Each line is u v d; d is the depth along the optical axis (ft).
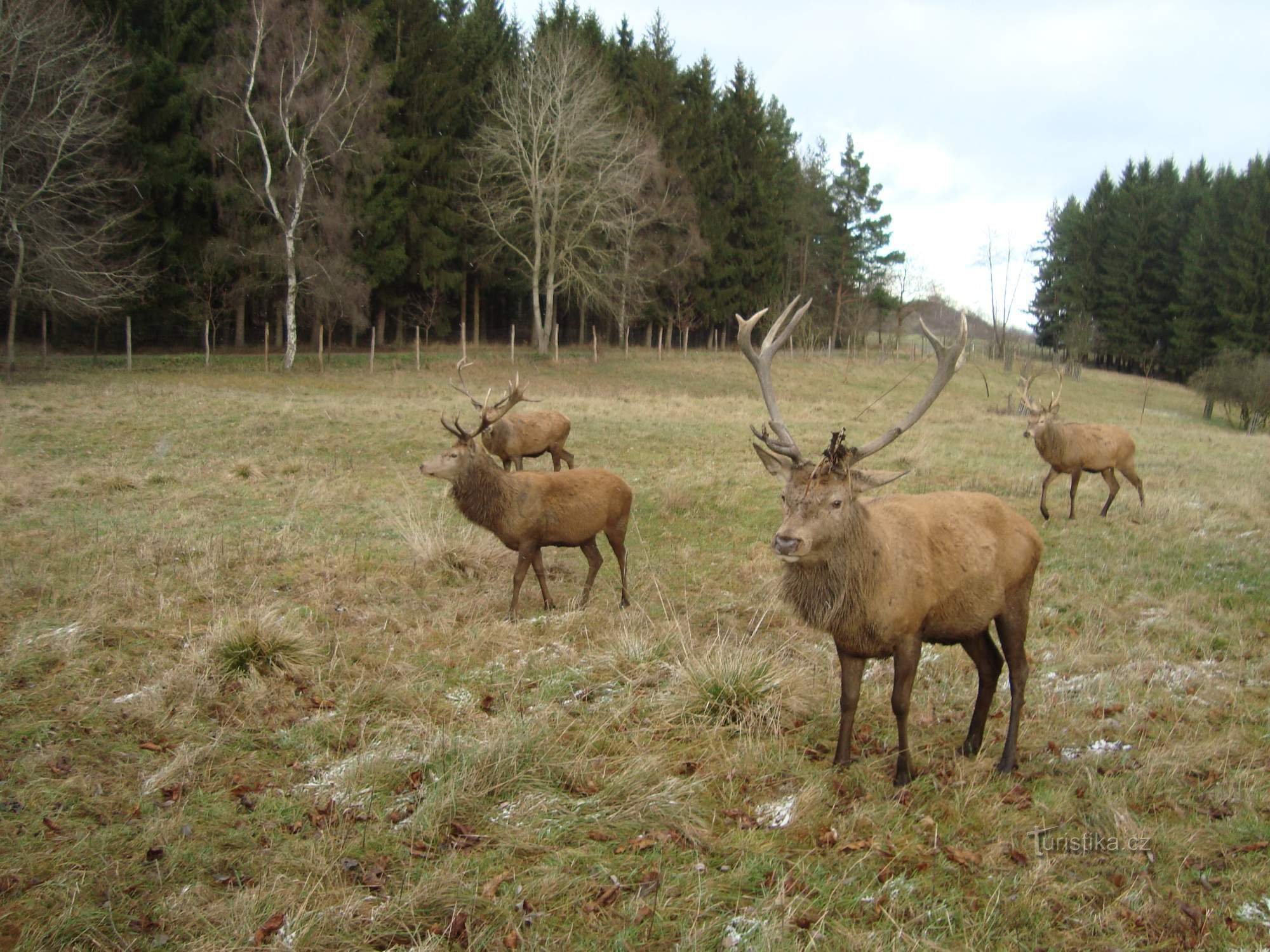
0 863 12.39
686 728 16.76
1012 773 15.43
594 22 162.30
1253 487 43.93
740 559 29.81
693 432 58.03
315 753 15.98
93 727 16.47
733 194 159.02
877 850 12.96
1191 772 15.29
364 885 12.23
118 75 97.55
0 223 82.53
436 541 28.71
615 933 11.25
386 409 63.82
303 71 99.30
